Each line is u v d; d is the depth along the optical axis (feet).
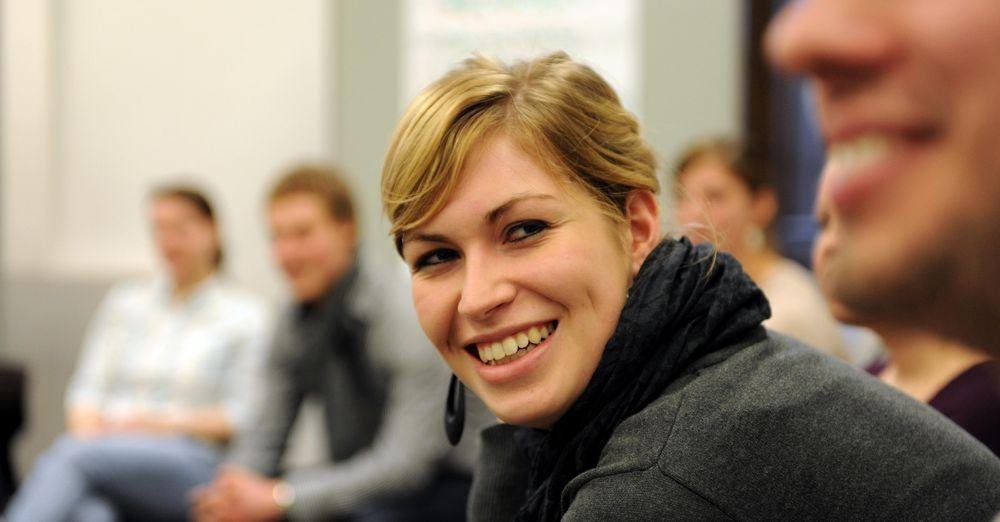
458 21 9.49
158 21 11.32
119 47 11.45
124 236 11.47
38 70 11.56
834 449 2.06
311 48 10.74
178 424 8.01
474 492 2.81
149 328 8.66
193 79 11.19
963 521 1.98
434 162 2.28
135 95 11.40
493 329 2.35
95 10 11.53
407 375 5.96
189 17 11.21
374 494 5.77
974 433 2.74
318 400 6.56
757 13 8.78
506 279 2.30
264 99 10.91
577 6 9.12
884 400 2.17
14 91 11.60
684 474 2.07
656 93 8.97
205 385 8.30
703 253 2.42
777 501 2.04
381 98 9.79
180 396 8.30
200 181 11.16
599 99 2.44
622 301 2.39
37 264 11.57
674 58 8.95
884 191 0.42
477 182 2.28
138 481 7.30
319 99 10.71
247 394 8.24
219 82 11.07
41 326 11.35
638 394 2.29
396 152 2.37
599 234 2.35
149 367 8.44
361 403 6.24
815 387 2.16
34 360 11.33
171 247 8.55
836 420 2.10
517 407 2.38
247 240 10.96
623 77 9.02
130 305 8.90
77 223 11.63
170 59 11.28
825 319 5.50
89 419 8.47
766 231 6.25
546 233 2.30
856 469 2.03
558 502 2.36
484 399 2.47
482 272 2.32
